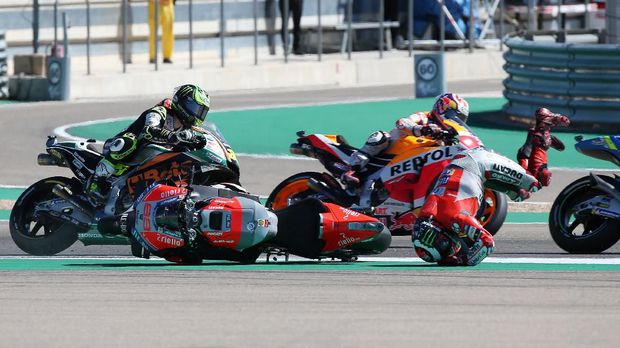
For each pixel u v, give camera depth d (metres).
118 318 25.81
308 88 110.50
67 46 96.94
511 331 24.44
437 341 23.52
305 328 24.72
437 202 35.12
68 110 89.19
